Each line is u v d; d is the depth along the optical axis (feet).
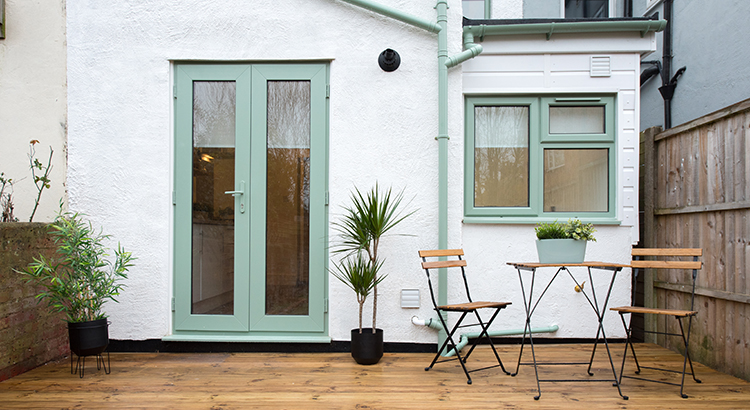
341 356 10.14
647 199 11.60
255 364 9.54
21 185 10.65
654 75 16.19
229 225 10.73
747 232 8.27
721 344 8.94
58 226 9.07
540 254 8.80
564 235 8.67
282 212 10.70
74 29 10.72
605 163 11.47
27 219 10.61
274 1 10.73
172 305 10.66
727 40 12.70
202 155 10.84
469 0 13.69
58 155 10.68
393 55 10.40
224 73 10.82
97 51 10.70
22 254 9.00
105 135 10.68
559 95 11.46
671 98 15.28
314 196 10.65
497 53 11.39
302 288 10.64
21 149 10.70
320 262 10.59
